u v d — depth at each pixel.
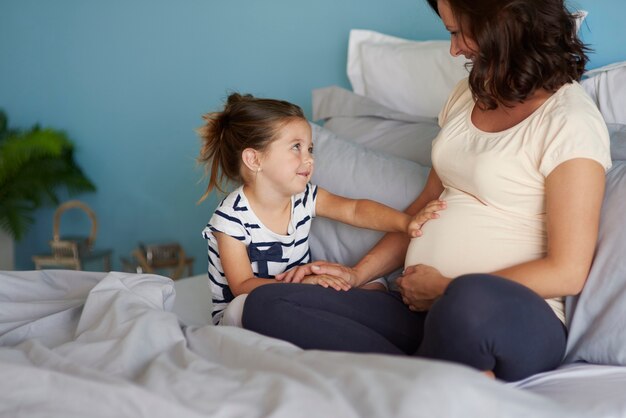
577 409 1.16
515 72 1.45
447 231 1.55
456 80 2.30
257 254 1.81
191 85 3.29
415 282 1.50
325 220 1.97
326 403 1.00
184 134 3.36
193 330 1.43
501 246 1.47
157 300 1.58
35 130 3.56
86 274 1.83
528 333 1.25
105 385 1.11
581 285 1.38
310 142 1.80
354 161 2.01
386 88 2.50
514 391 1.03
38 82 3.70
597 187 1.37
